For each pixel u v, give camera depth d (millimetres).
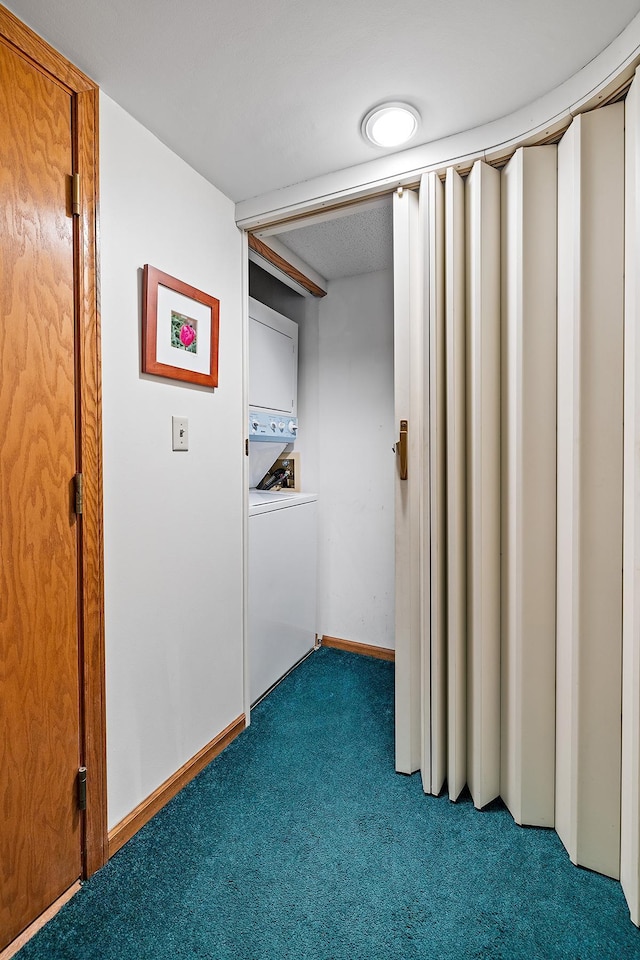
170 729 1652
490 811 1592
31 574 1173
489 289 1554
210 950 1139
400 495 1742
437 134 1552
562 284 1407
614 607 1300
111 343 1390
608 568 1306
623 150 1259
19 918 1164
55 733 1244
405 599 1751
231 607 1979
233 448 1975
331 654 2869
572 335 1351
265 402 2545
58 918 1214
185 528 1707
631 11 1102
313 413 2949
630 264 1228
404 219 1685
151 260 1532
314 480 2969
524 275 1461
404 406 1718
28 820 1179
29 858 1183
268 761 1849
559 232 1416
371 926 1196
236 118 1464
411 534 1726
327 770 1797
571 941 1161
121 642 1447
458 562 1621
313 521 2852
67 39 1162
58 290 1219
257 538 2256
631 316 1226
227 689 1962
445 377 1653
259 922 1205
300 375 2973
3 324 1093
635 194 1191
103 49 1191
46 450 1201
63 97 1218
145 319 1488
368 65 1256
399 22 1124
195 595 1765
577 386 1328
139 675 1517
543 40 1182
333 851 1421
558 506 1446
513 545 1530
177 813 1569
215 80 1304
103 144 1354
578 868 1363
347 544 2908
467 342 1625
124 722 1461
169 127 1503
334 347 2896
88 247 1293
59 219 1218
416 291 1697
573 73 1290
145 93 1354
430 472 1649
